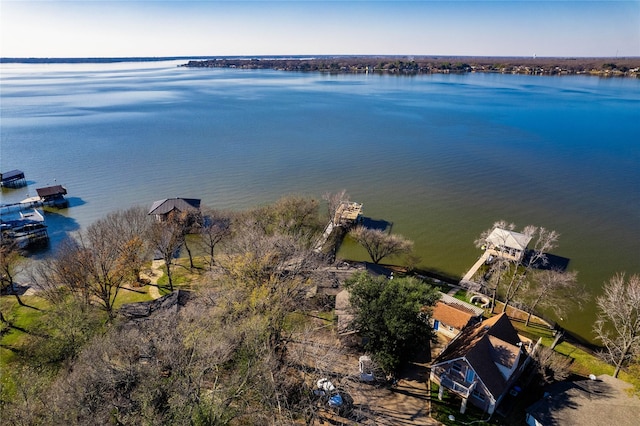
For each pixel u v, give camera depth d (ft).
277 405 106.93
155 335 111.45
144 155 396.37
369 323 128.67
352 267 187.62
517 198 301.84
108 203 286.87
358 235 220.43
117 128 515.50
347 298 157.17
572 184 327.88
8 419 91.04
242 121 563.48
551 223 262.47
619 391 121.08
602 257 221.87
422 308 132.77
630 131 490.49
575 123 539.70
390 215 274.16
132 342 107.65
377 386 128.06
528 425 116.06
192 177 337.52
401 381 131.03
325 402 115.44
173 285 187.62
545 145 436.35
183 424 88.48
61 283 158.71
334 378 123.03
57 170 352.49
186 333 111.24
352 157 396.16
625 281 199.52
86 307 141.38
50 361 119.34
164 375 103.81
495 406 118.62
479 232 251.39
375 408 119.44
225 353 106.63
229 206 282.15
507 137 471.62
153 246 186.39
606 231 250.98
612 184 326.85
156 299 162.81
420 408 120.78
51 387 101.30
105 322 139.85
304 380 119.55
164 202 247.09
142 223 204.44
